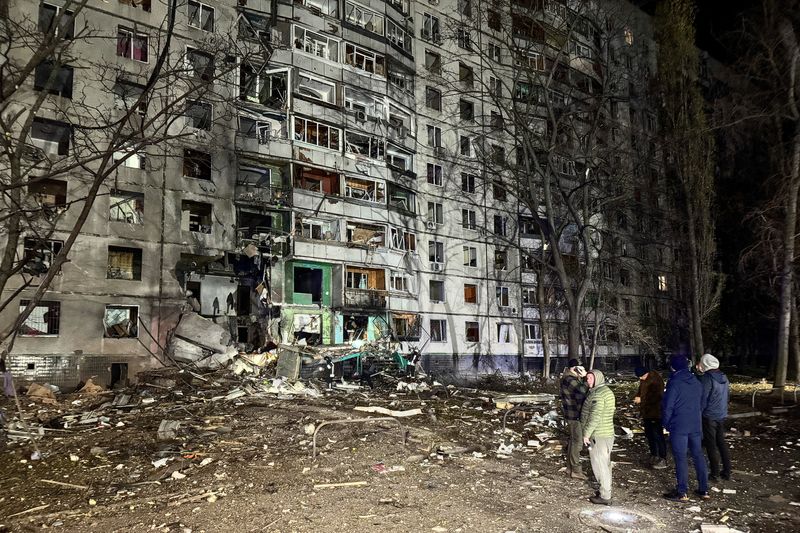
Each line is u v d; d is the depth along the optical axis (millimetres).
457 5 42625
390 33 37406
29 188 23500
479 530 6422
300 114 31312
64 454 10539
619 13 44938
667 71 35469
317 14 33062
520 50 33500
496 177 41562
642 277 47250
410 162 37906
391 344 29234
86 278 24781
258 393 19609
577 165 41406
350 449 10742
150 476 9008
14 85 9266
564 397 9164
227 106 29141
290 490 8070
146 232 26656
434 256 37875
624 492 8086
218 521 6781
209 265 28609
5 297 22594
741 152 41656
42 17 25062
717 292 37062
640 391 9891
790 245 22000
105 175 9742
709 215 36594
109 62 26375
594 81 44750
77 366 24047
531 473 9148
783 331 21422
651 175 43531
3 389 18344
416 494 7879
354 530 6422
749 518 6918
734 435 12797
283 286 29875
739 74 26578
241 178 31484
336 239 32000
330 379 24641
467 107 42344
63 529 6602
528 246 42406
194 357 24734
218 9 29969
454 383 30828
